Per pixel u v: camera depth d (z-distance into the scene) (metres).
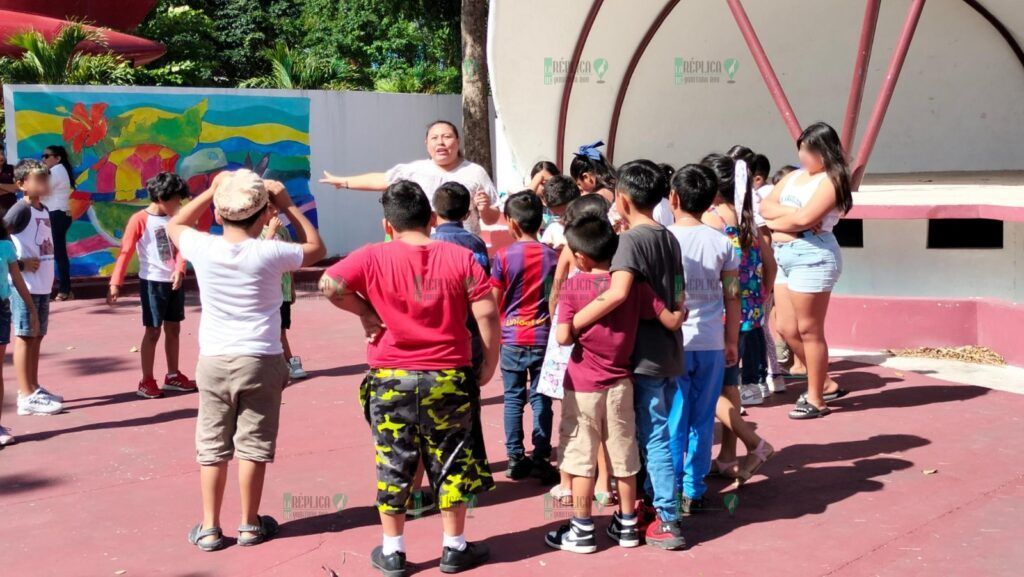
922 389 7.11
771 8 13.94
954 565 4.25
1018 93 14.27
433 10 19.33
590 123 13.55
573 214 4.39
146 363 7.42
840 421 6.41
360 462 5.83
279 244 4.52
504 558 4.44
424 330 4.19
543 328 5.34
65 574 4.35
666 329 4.46
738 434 5.18
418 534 4.77
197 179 13.17
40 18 16.81
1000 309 7.77
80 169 12.38
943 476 5.34
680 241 4.78
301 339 9.59
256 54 26.31
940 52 14.36
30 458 6.00
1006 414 6.45
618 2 12.02
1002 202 8.06
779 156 15.21
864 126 14.95
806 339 6.43
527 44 11.50
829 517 4.83
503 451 6.03
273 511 5.05
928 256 8.24
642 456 4.71
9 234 6.69
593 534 4.50
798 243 6.33
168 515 5.05
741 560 4.36
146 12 19.98
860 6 14.07
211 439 4.56
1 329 6.30
